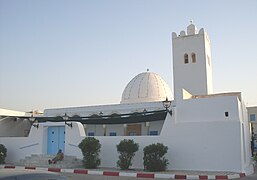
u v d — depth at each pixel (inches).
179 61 1205.7
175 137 685.9
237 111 650.8
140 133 995.3
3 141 887.1
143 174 585.0
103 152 743.7
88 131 1072.2
